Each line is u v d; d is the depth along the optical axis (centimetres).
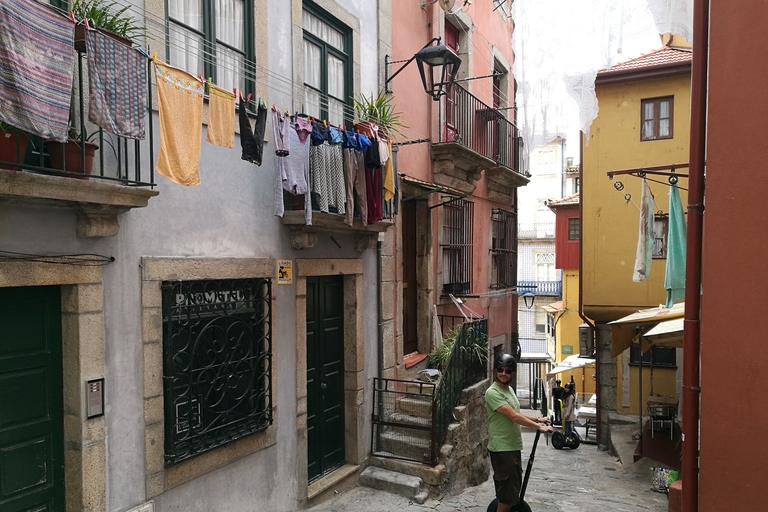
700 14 424
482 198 1229
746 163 381
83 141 367
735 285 382
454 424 782
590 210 1244
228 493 536
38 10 325
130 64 384
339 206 616
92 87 358
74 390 404
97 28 365
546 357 2623
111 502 426
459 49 1128
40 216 379
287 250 620
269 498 587
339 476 699
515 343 1443
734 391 381
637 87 1204
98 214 401
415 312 981
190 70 510
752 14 381
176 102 417
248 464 561
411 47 928
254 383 572
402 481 705
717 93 391
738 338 380
